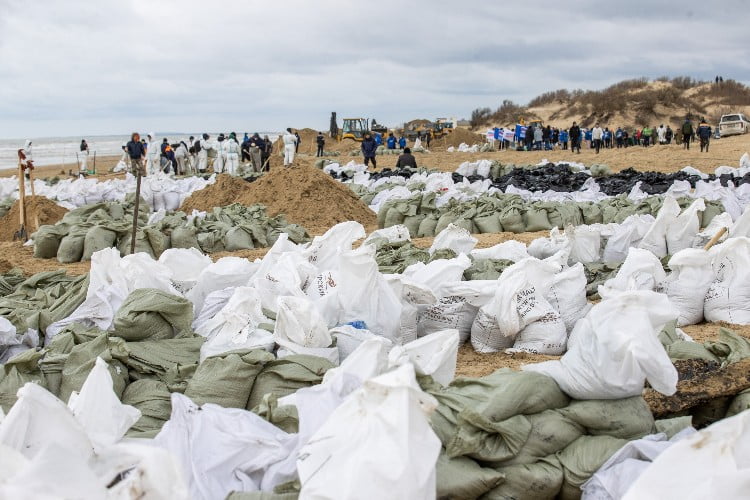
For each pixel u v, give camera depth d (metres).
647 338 4.25
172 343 5.74
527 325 6.72
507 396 4.12
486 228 13.30
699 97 84.50
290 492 3.68
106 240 11.97
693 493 3.02
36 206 15.75
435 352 4.91
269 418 4.33
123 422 4.07
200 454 3.99
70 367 5.16
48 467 2.78
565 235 9.59
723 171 20.44
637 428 4.25
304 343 5.47
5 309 6.59
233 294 6.72
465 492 3.87
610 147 45.44
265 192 16.44
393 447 3.17
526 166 25.08
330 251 8.37
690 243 9.75
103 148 89.75
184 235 12.12
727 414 5.05
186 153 31.02
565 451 4.16
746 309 7.37
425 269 7.55
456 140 50.59
